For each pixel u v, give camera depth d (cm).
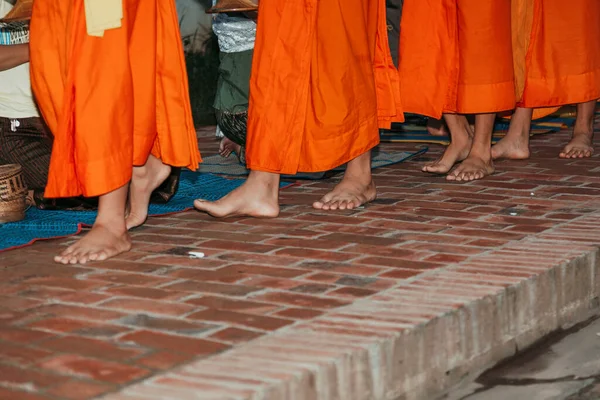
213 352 387
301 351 385
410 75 752
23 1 574
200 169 838
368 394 391
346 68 615
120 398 344
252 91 605
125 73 512
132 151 528
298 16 591
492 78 732
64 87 536
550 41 806
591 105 852
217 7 602
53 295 469
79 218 652
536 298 483
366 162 670
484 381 437
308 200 691
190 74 1219
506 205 653
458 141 780
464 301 443
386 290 464
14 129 670
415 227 595
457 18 731
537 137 972
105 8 499
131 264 525
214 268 512
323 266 510
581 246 536
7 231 608
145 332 412
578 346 480
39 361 381
